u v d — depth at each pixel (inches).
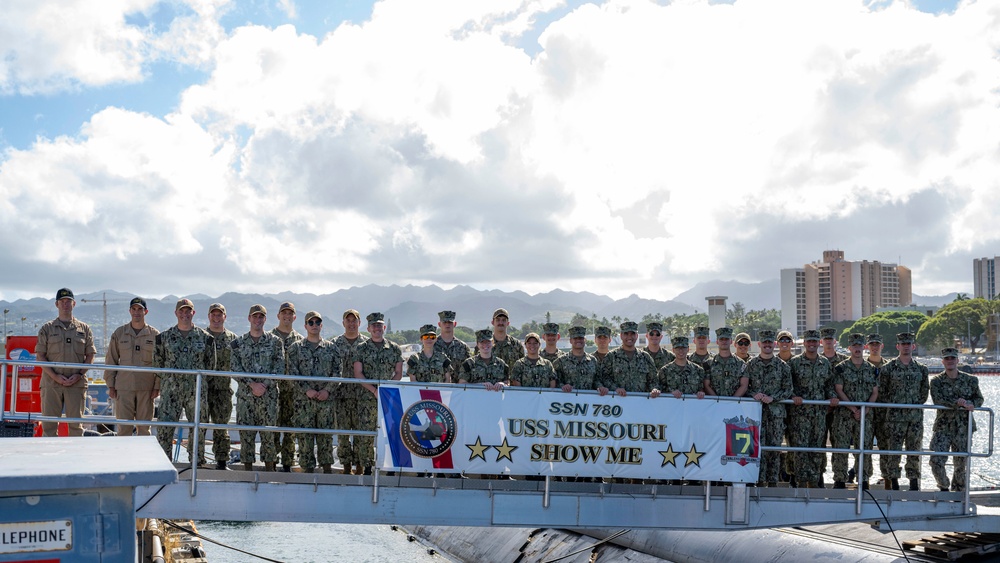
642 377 565.0
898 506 546.0
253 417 508.4
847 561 633.6
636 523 511.8
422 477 502.6
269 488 469.7
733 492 522.6
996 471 1641.2
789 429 588.1
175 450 533.0
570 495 502.9
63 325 565.0
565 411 503.8
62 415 564.7
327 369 522.6
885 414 602.5
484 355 542.9
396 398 483.5
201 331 523.5
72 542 187.5
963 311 7632.9
